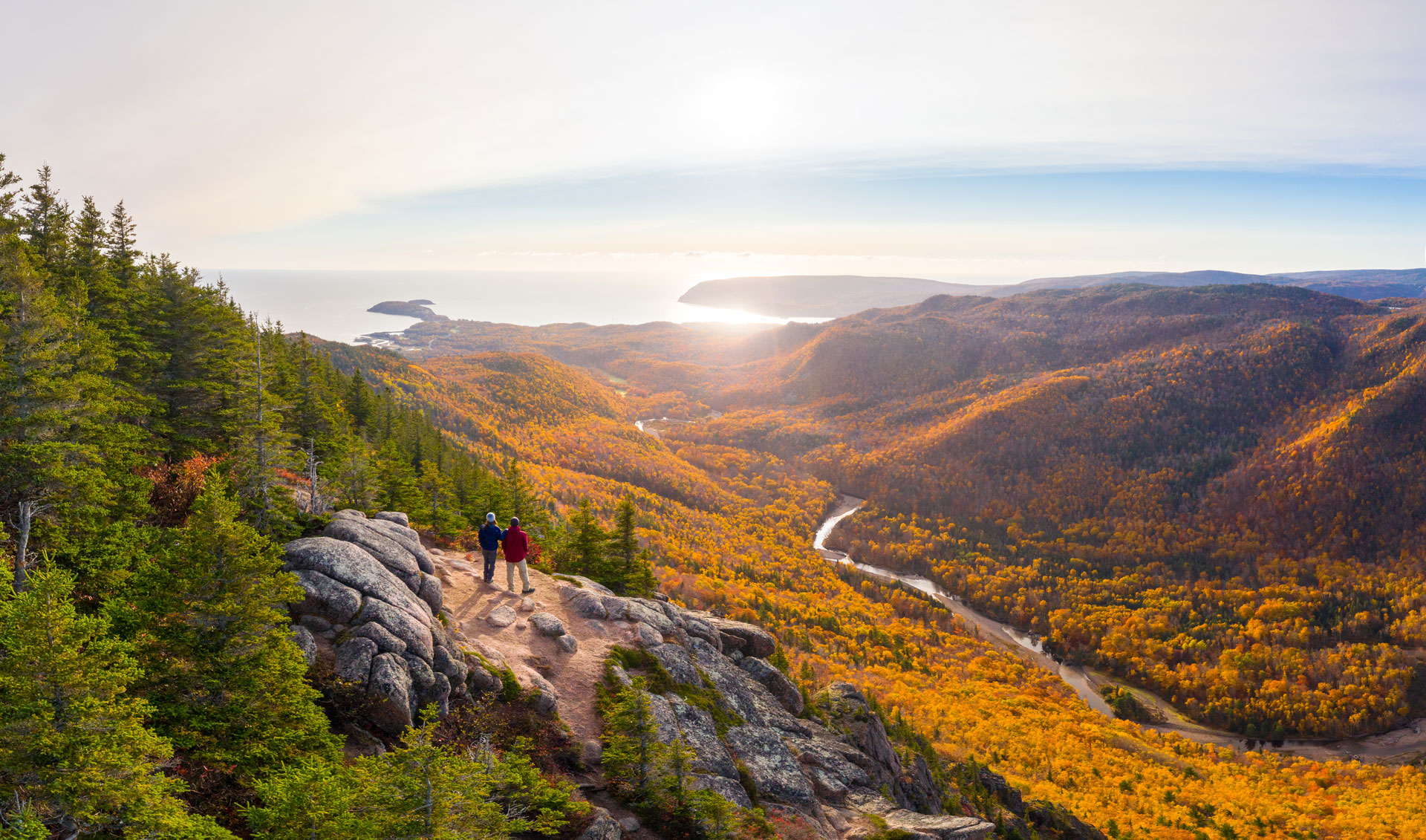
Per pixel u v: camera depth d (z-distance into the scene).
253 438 24.19
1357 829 97.25
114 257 37.91
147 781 10.92
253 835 12.43
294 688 14.76
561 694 22.31
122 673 11.42
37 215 34.94
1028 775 93.94
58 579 11.19
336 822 10.98
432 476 54.59
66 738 10.44
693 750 19.12
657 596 43.47
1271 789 115.06
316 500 31.83
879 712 61.44
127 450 25.73
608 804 18.45
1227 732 152.88
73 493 19.55
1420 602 195.38
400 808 11.67
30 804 10.41
